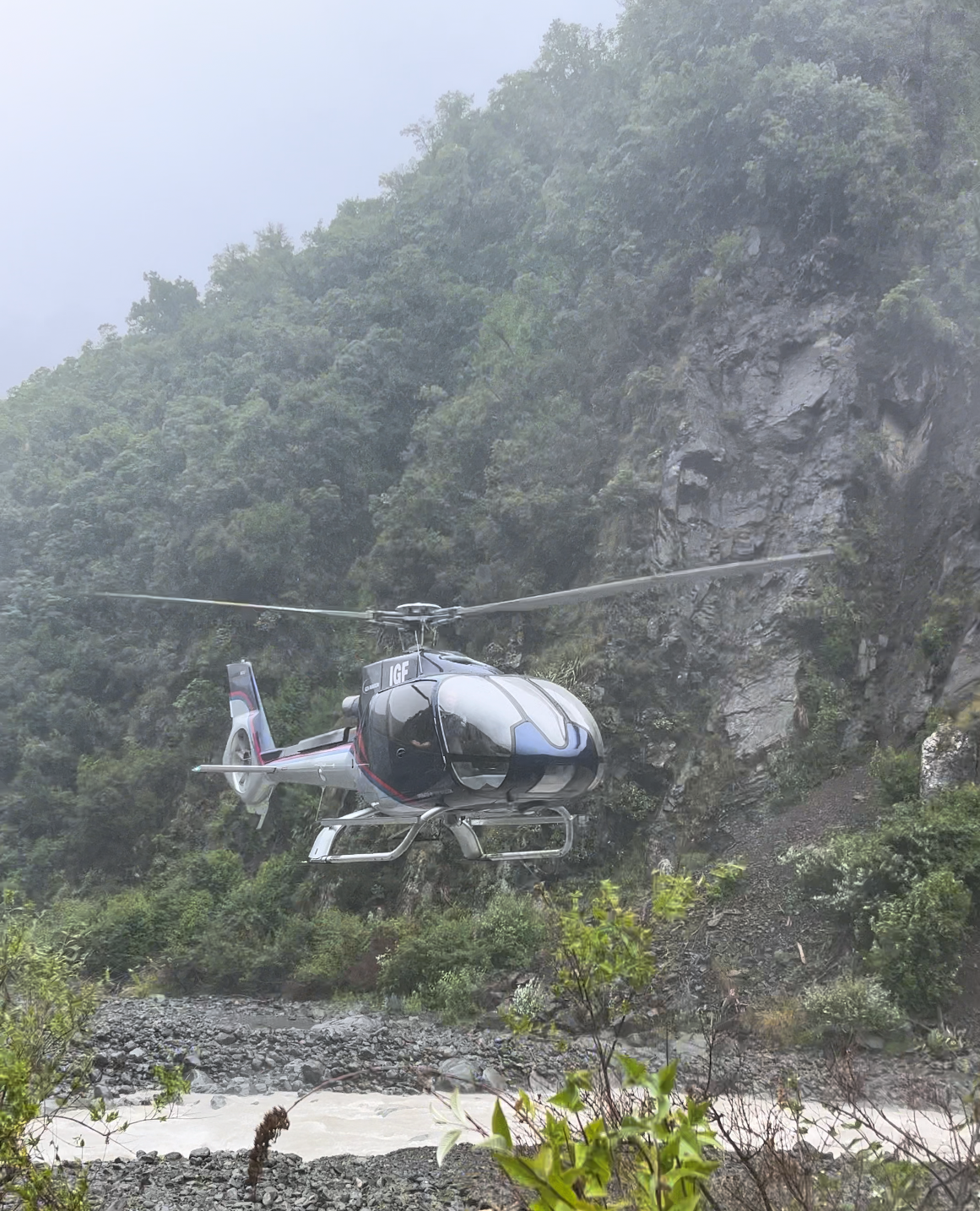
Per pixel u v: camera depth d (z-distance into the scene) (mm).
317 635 43375
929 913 19906
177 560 46938
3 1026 5805
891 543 30344
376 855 12031
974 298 30812
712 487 32594
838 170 34156
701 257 37875
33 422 63438
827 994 19219
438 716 11297
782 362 33844
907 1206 3982
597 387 39125
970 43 37906
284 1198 10031
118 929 33844
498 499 37594
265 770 14539
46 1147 11828
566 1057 17125
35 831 42625
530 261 52094
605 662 30906
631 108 48125
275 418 48719
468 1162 11320
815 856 22719
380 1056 18516
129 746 43281
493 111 61531
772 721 28281
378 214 66062
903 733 26891
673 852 27609
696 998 20875
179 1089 6355
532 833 29281
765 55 38688
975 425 29812
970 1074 16422
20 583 50438
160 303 77562
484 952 25531
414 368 52250
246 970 30312
